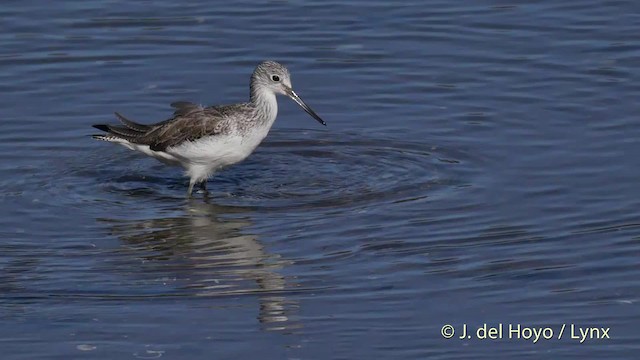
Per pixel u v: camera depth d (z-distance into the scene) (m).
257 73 17.06
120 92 19.86
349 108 19.55
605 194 16.64
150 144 17.03
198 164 16.95
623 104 19.25
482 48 21.19
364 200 16.69
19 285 14.30
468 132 18.69
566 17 22.14
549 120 18.89
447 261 14.92
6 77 20.22
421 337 13.23
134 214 16.38
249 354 12.88
